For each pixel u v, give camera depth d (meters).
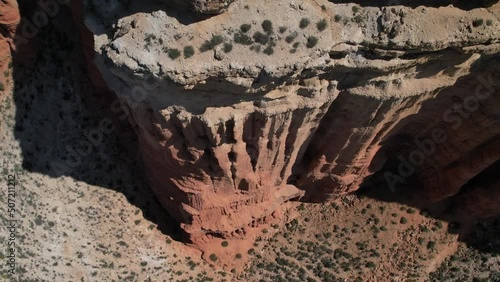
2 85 34.19
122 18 25.27
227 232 37.50
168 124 28.80
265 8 25.55
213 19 25.20
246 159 32.16
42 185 34.25
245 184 34.44
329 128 32.34
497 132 33.06
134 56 24.84
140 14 25.16
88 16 26.17
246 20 25.36
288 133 31.28
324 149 34.50
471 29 26.45
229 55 25.17
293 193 38.84
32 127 34.53
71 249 34.22
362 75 27.91
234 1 25.17
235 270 38.88
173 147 30.61
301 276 39.28
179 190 34.25
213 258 38.38
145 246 36.75
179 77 25.03
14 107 34.44
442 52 27.42
